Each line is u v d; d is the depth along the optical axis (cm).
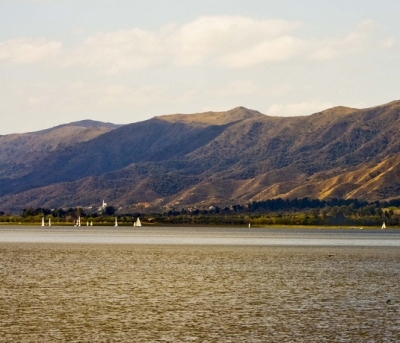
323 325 8606
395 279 13925
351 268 16625
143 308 9794
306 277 14238
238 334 8062
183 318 9038
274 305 10162
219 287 12331
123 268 16075
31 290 11669
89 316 9125
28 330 8200
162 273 14875
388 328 8431
